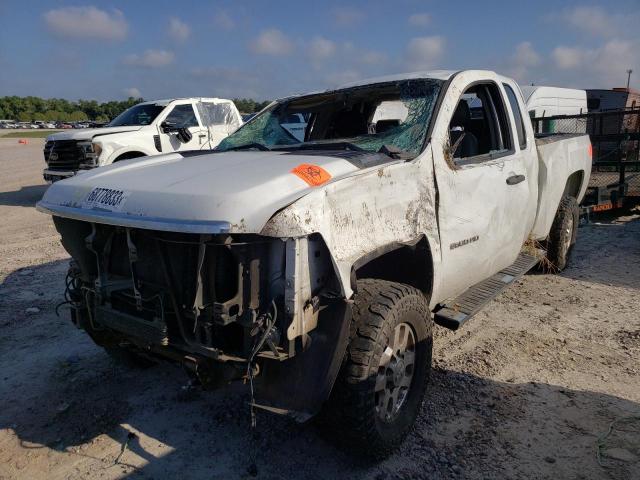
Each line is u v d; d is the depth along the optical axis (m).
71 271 3.40
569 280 6.13
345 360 2.78
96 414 3.56
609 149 9.48
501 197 4.21
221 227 2.37
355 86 4.36
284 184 2.62
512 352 4.33
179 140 12.11
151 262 2.84
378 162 3.14
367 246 2.87
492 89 4.48
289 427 3.40
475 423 3.39
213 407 3.63
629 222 9.40
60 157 11.35
